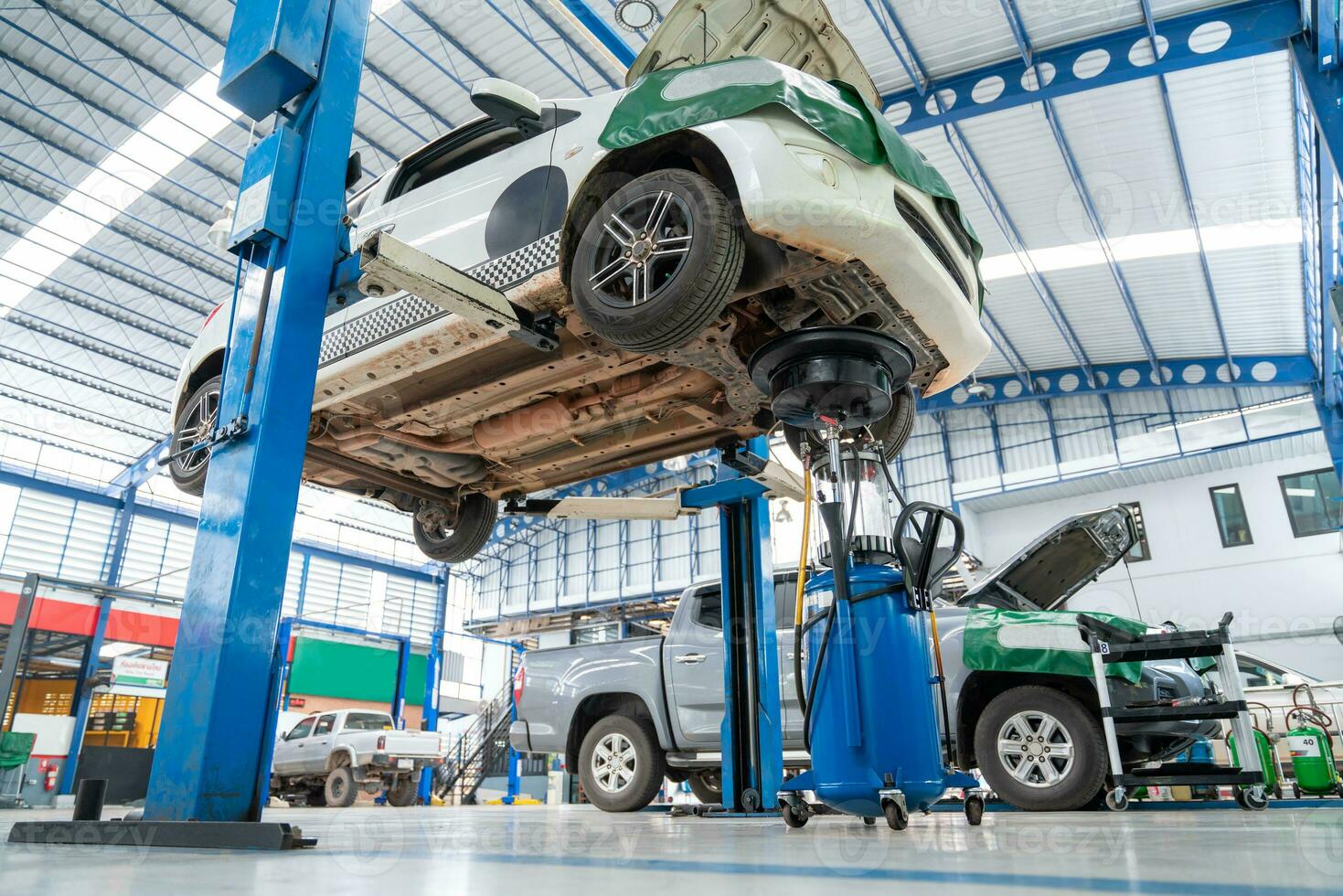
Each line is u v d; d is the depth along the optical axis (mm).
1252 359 15852
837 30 3443
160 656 16312
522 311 2957
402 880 992
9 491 18594
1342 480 14414
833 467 2443
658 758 4797
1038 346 17000
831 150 2566
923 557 2246
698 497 4578
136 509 20469
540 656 5422
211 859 1364
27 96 13195
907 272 2639
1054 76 9695
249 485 2141
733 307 2967
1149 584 17125
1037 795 3586
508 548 28266
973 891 817
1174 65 8773
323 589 24047
